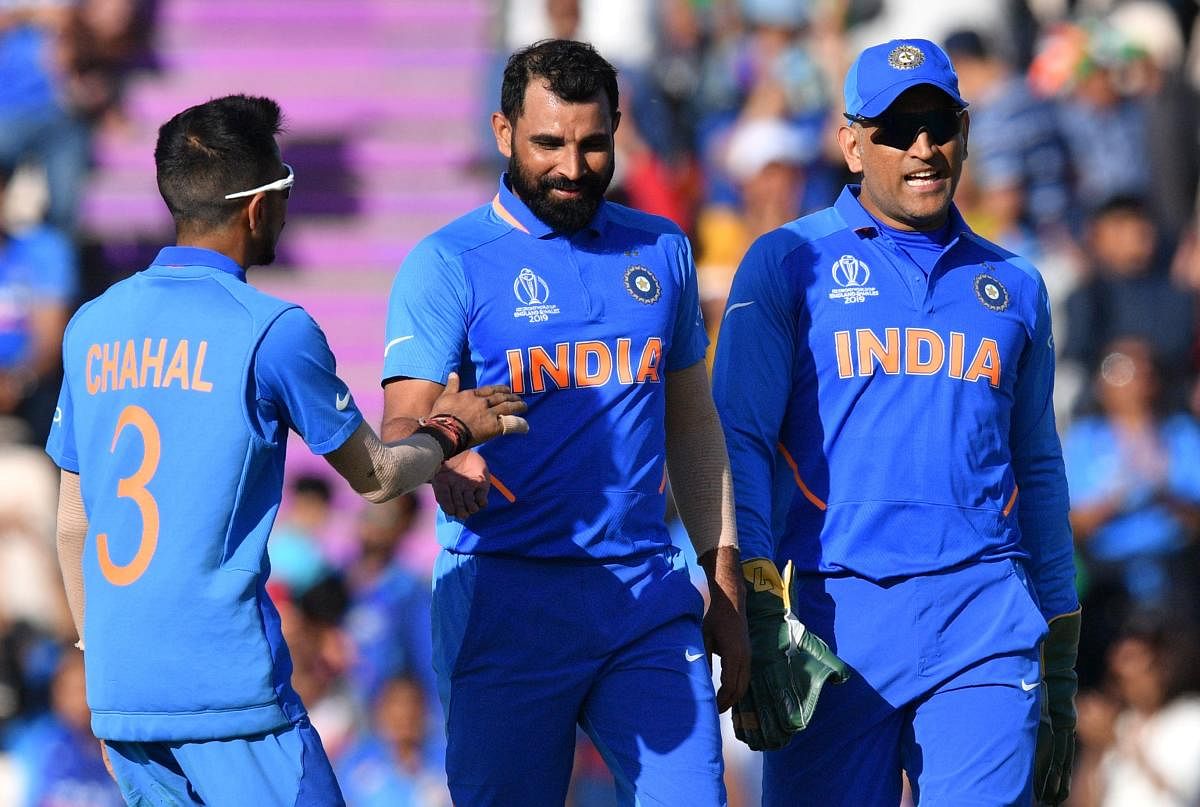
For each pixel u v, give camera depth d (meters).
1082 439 35.88
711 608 17.89
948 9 48.69
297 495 35.41
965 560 18.09
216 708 15.79
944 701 18.06
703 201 42.91
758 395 18.38
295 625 32.91
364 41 48.28
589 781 31.52
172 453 15.80
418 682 32.06
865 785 18.34
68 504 16.98
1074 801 31.61
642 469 17.53
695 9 47.56
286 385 15.81
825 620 18.27
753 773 30.91
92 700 16.22
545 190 17.44
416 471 16.06
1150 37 48.22
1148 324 38.28
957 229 18.61
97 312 16.44
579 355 17.42
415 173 45.50
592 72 17.39
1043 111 42.12
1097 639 34.16
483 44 48.22
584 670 17.44
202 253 16.31
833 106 44.00
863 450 18.20
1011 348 18.44
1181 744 31.02
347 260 44.31
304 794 15.88
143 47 47.81
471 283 17.42
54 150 43.56
